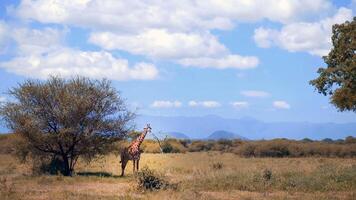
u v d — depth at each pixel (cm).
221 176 2331
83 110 2697
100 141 2817
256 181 2212
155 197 1795
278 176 2341
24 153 2794
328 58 2736
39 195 1841
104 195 1869
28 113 2691
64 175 2738
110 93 2789
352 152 5797
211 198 1806
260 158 5234
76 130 2708
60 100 2675
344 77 2673
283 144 5859
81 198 1753
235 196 1900
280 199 1805
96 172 2998
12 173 2866
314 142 6588
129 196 1792
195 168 3069
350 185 2136
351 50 2622
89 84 2758
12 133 2717
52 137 2677
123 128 2845
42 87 2680
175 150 6378
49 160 2859
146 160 4203
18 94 2684
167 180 2128
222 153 6338
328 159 4872
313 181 2183
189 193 1864
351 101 2661
